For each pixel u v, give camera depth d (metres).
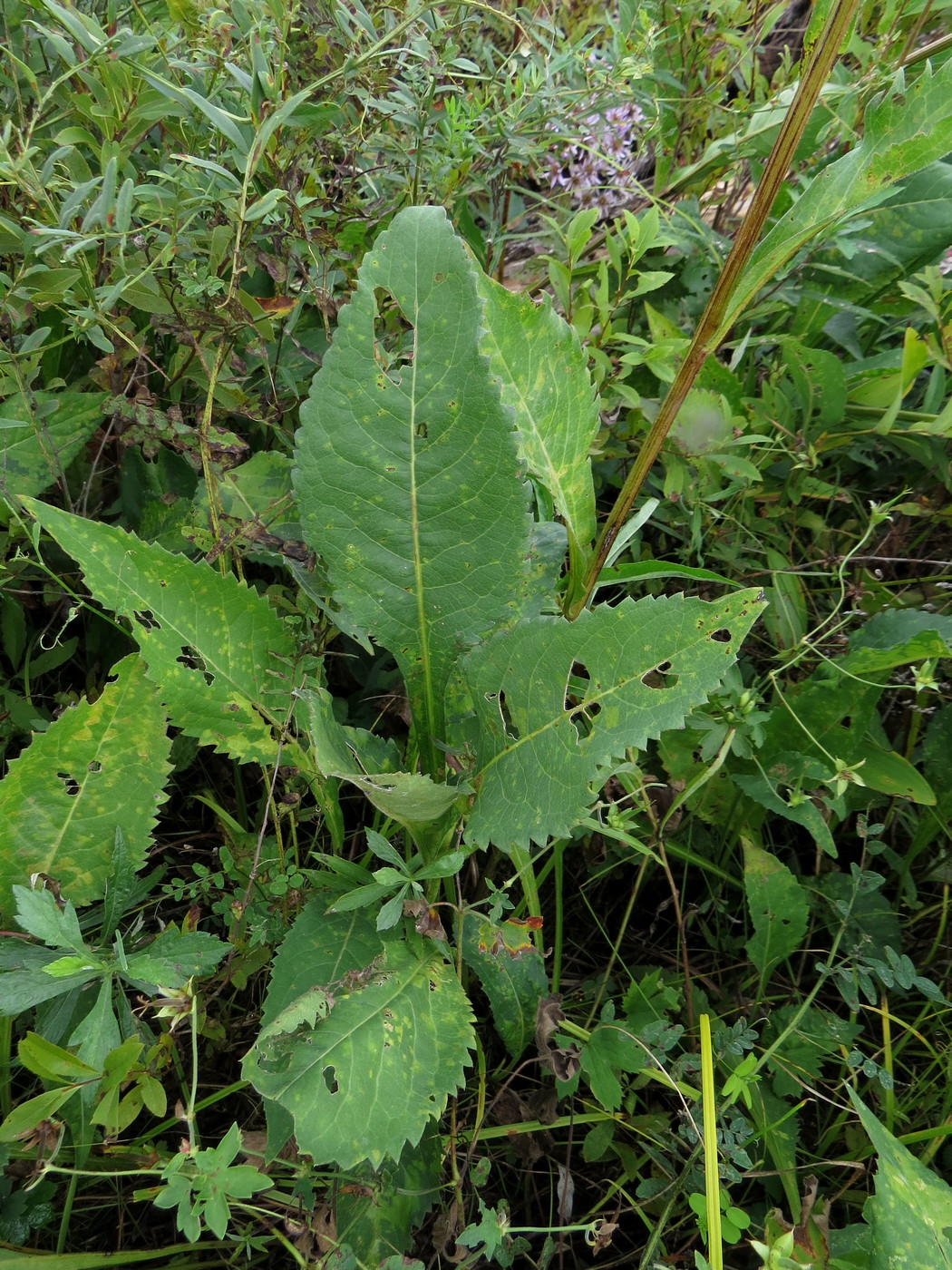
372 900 0.48
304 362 0.65
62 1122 0.43
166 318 0.53
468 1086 0.57
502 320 0.52
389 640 0.52
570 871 0.68
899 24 0.75
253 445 0.69
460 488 0.49
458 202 0.73
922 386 0.77
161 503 0.65
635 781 0.59
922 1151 0.56
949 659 0.69
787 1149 0.55
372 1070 0.44
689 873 0.70
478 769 0.50
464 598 0.51
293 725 0.53
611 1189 0.54
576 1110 0.58
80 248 0.47
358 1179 0.48
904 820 0.69
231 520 0.54
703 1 0.78
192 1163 0.43
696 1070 0.57
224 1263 0.50
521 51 0.72
